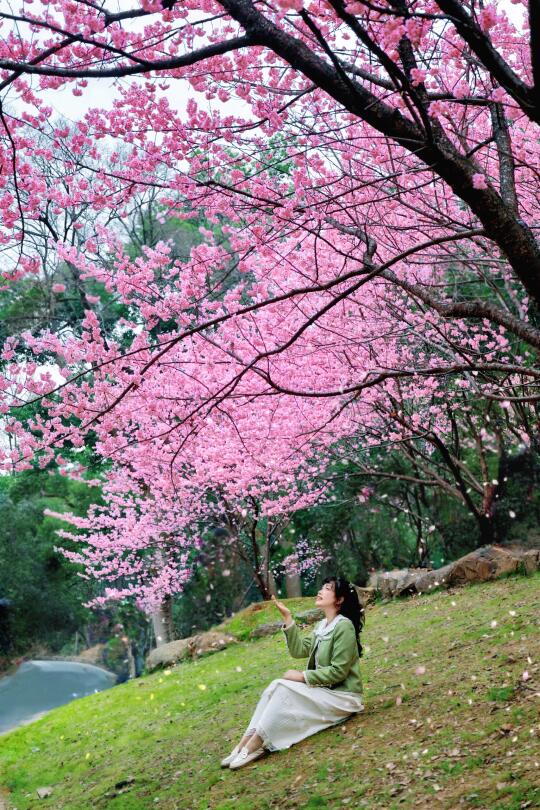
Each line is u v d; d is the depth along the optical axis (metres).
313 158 5.65
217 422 9.52
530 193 7.66
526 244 3.71
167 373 7.46
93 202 5.59
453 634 8.20
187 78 4.94
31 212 5.45
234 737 7.20
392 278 4.57
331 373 9.41
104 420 6.37
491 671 6.14
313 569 20.94
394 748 5.07
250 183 5.55
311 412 10.38
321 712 5.90
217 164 5.79
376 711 6.02
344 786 4.68
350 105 3.67
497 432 14.59
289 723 5.85
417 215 7.36
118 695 11.60
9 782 8.12
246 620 14.27
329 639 6.01
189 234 18.27
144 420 9.78
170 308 6.55
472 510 13.55
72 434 6.32
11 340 5.88
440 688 6.11
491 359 9.44
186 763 6.75
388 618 11.10
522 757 4.32
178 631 21.34
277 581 23.08
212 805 5.16
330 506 17.75
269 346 8.19
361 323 8.90
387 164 6.36
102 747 8.65
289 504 14.81
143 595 18.97
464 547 17.34
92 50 4.55
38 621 24.12
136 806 5.80
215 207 5.91
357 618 6.18
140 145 5.56
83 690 20.75
